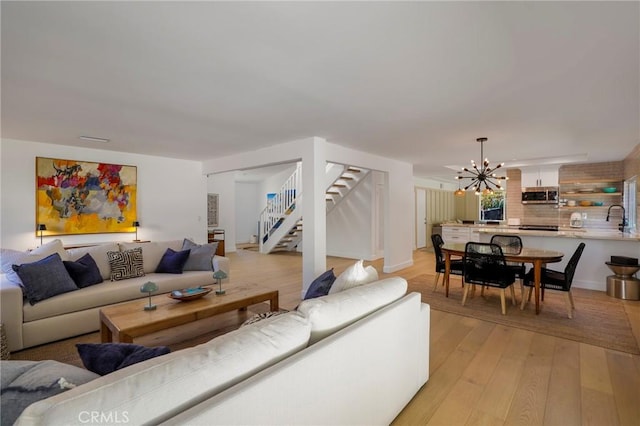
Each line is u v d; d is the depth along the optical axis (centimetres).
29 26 168
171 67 218
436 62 210
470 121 345
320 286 232
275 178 1060
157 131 395
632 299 412
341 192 780
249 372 104
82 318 294
